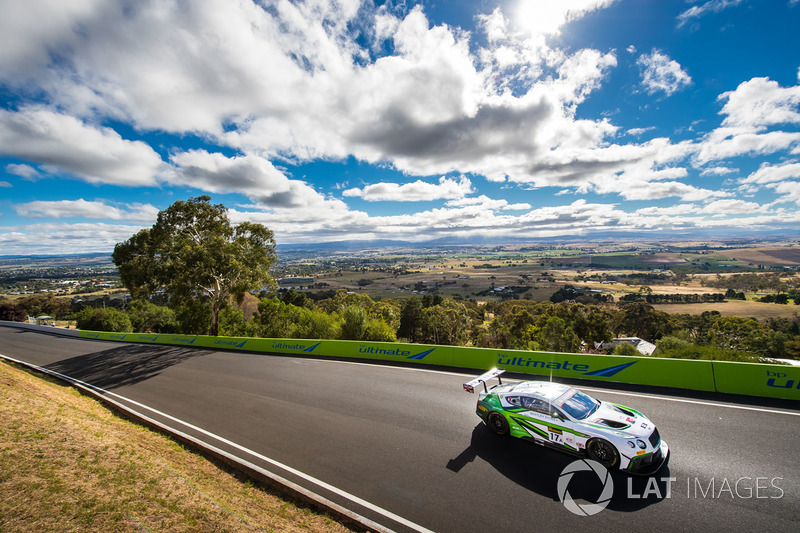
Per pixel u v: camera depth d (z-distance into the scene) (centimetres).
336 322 3722
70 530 609
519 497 784
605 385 1391
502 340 6269
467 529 705
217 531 652
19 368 2412
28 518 624
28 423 987
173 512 694
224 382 1784
